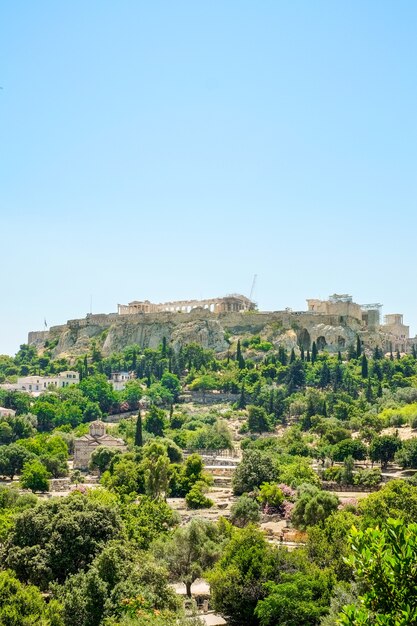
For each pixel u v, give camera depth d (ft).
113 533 395.96
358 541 177.17
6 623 284.00
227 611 371.15
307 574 365.40
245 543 402.11
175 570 434.71
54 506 401.49
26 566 369.71
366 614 164.55
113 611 317.42
